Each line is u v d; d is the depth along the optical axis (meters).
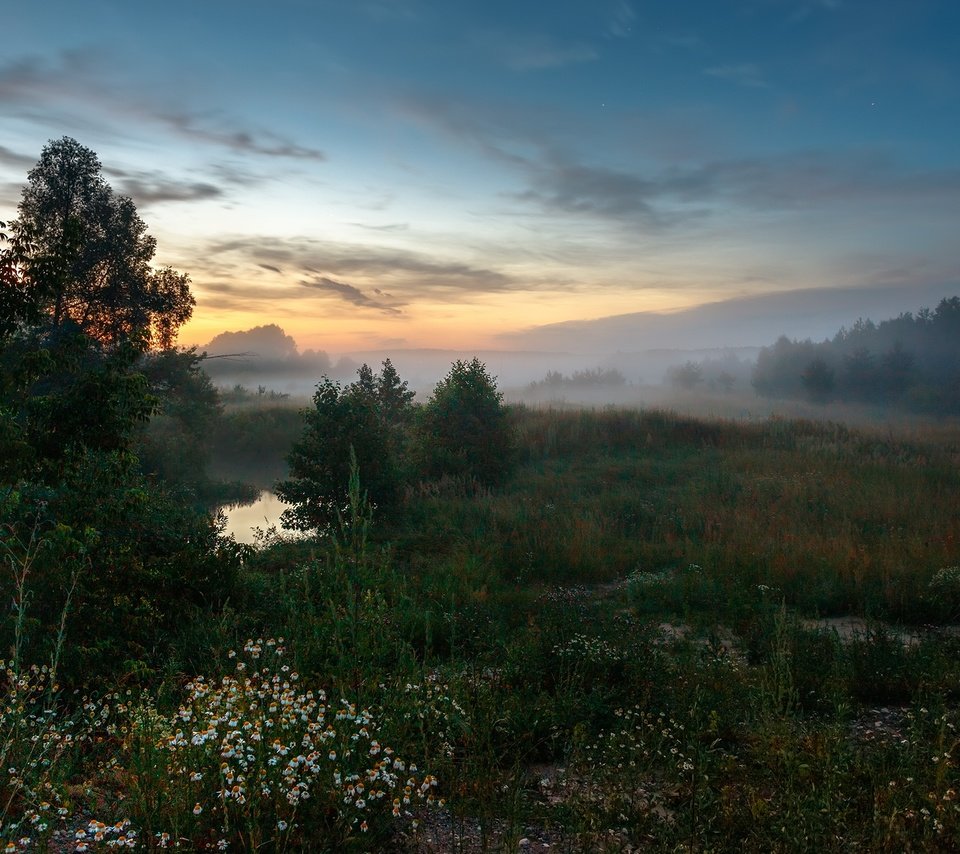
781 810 3.77
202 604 8.68
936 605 10.09
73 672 6.29
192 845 3.35
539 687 6.31
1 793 3.76
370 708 4.71
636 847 3.71
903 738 5.39
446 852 3.75
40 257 8.16
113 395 8.25
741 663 7.63
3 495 7.10
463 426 22.84
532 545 15.11
